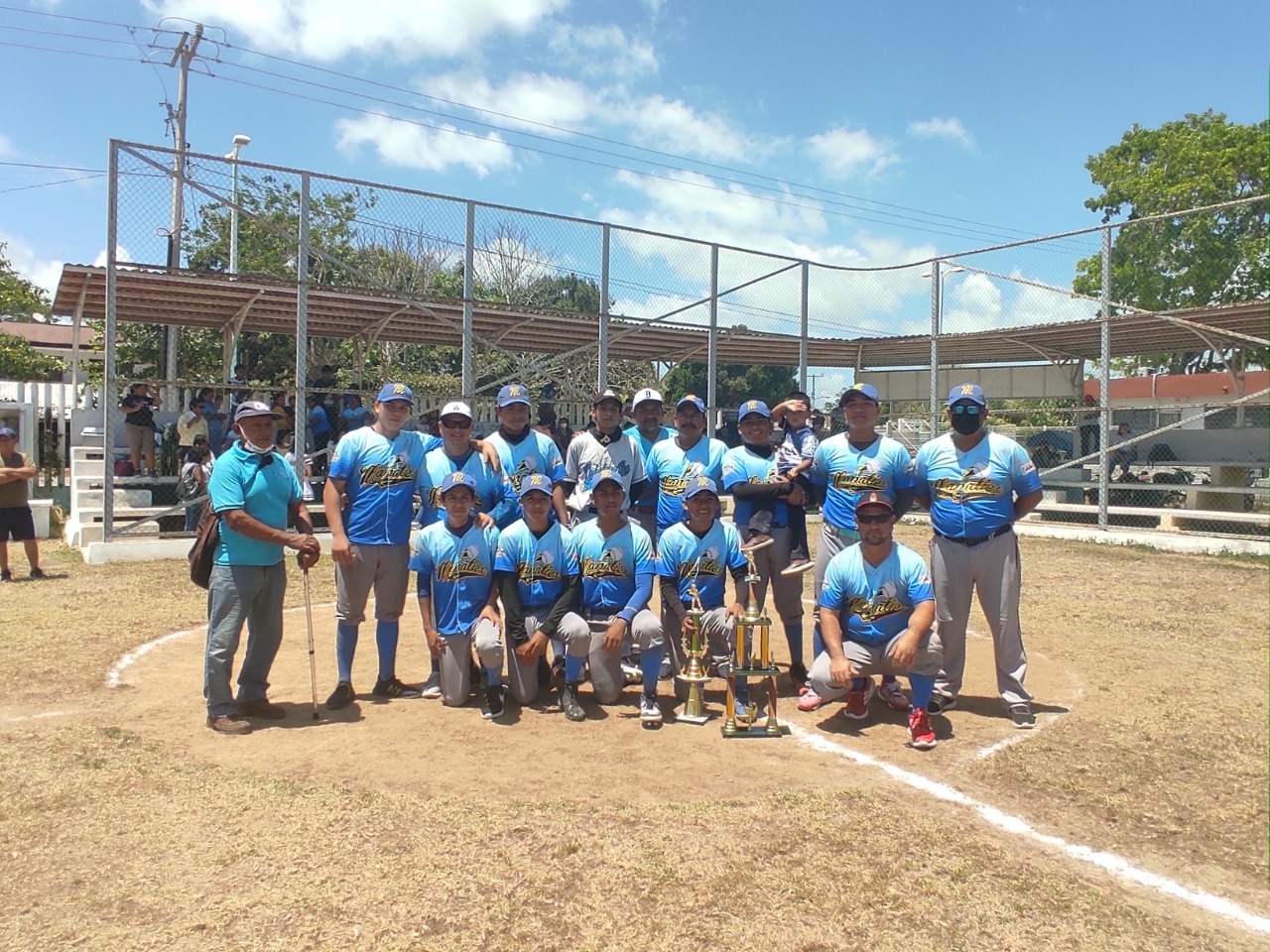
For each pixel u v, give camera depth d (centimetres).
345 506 538
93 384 1788
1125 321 1443
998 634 520
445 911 296
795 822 369
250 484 490
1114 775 433
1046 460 1995
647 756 451
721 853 340
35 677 585
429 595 537
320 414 1396
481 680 575
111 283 1055
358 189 1182
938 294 1534
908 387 2081
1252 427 1648
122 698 542
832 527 555
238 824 360
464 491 521
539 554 530
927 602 481
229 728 478
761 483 583
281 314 1448
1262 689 587
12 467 969
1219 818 387
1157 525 1669
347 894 306
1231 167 2136
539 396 1666
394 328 1577
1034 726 509
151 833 351
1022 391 1994
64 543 1288
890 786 416
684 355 1936
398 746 460
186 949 273
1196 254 1983
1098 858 348
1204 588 970
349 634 538
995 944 284
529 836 352
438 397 1510
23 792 388
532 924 289
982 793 410
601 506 530
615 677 533
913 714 476
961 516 521
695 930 287
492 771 426
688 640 528
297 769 425
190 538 1143
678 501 605
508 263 1388
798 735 492
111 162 1042
